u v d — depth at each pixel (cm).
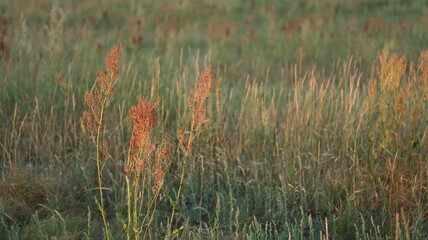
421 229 477
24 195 533
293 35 1586
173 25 1694
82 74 785
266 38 1645
